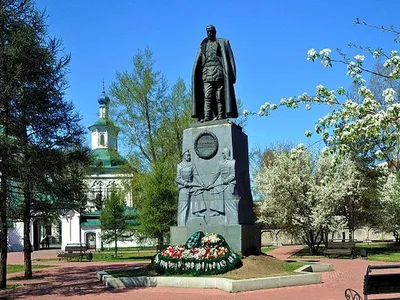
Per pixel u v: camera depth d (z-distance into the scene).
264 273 14.12
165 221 28.34
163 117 32.59
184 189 16.67
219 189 16.22
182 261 14.24
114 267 23.98
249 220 16.73
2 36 16.17
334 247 27.28
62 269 23.95
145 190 29.33
